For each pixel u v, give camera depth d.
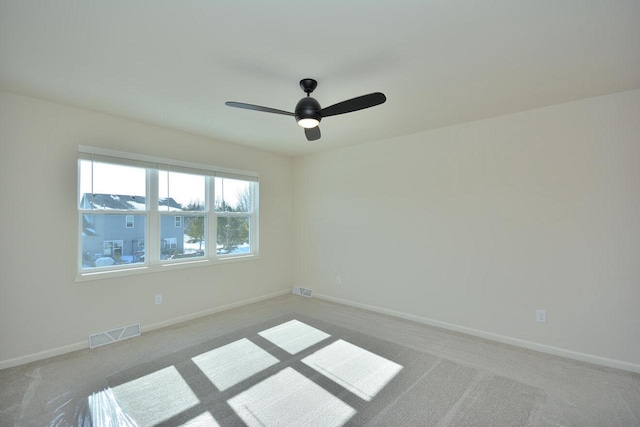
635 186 2.53
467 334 3.37
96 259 3.17
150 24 1.70
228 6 1.55
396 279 3.99
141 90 2.58
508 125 3.14
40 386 2.32
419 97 2.71
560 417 1.96
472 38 1.84
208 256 4.11
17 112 2.67
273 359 2.76
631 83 2.43
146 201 3.53
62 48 1.95
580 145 2.76
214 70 2.23
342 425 1.90
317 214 4.92
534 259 2.99
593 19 1.65
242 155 4.47
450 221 3.53
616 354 2.60
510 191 3.13
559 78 2.35
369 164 4.29
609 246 2.63
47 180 2.82
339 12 1.60
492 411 2.02
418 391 2.26
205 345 3.06
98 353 2.88
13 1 1.48
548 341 2.90
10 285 2.63
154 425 1.90
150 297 3.48
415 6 1.55
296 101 2.79
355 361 2.72
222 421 1.94
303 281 5.12
